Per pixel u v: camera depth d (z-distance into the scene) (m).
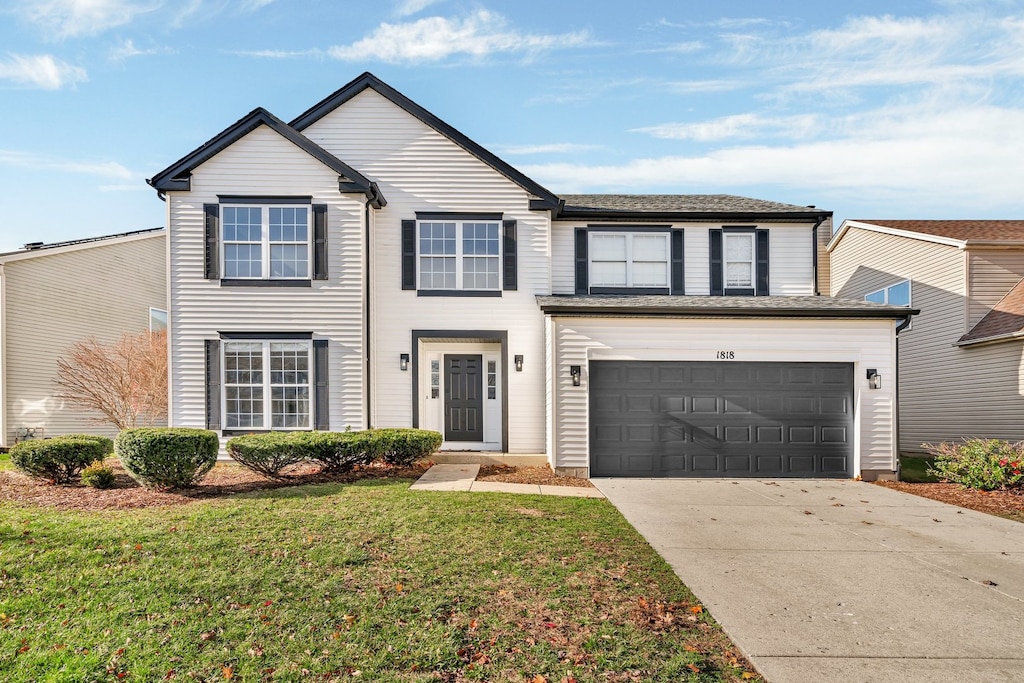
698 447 11.62
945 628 4.72
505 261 13.48
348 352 12.66
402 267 13.38
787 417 11.67
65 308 16.44
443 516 7.57
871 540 7.25
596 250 14.48
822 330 11.72
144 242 19.22
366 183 12.59
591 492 9.88
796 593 5.43
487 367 13.93
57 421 16.02
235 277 12.64
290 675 3.84
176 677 3.81
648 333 11.66
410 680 3.79
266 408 12.55
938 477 11.75
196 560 5.80
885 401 11.65
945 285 15.37
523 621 4.64
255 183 12.66
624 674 3.90
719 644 4.38
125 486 9.51
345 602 4.93
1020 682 3.90
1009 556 6.67
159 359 15.98
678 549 6.73
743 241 14.59
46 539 6.38
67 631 4.39
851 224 19.06
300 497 8.55
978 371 14.34
